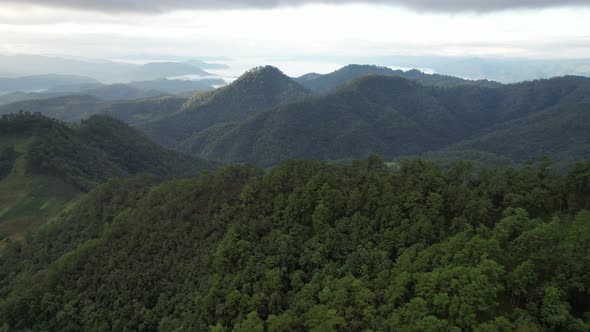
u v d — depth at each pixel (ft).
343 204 199.11
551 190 180.24
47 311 202.59
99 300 200.13
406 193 192.03
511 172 198.29
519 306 129.70
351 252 176.55
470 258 139.74
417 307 128.88
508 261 139.74
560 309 117.29
